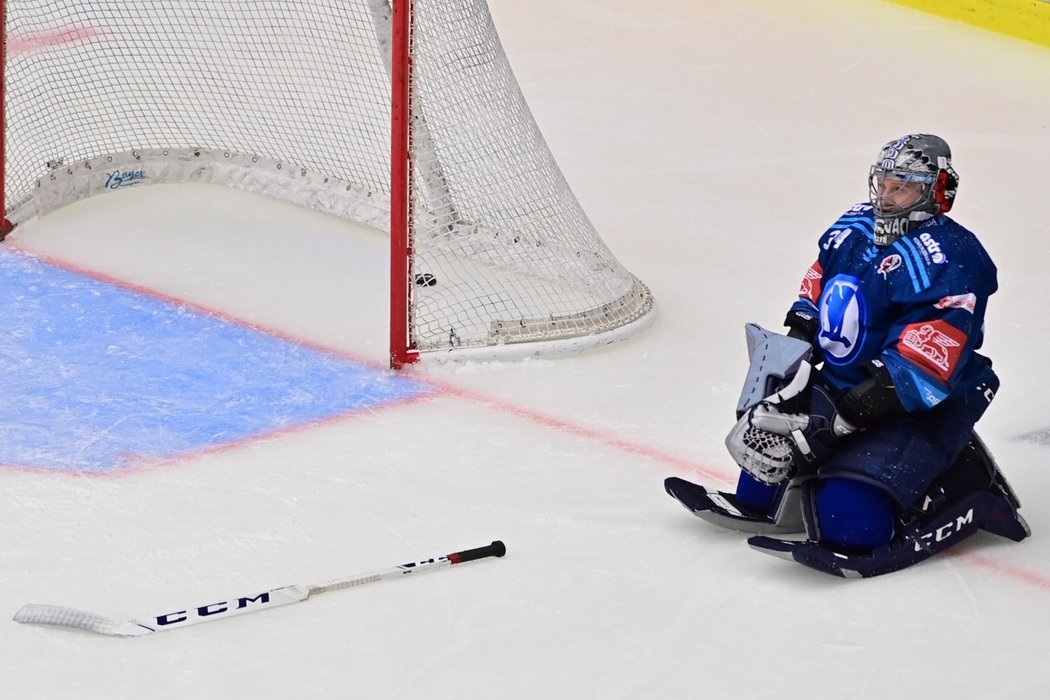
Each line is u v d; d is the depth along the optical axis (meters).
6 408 17.39
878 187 13.93
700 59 34.91
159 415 17.42
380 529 14.90
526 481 16.11
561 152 28.75
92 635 12.73
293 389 18.33
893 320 14.18
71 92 26.53
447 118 20.73
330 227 24.31
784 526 15.10
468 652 12.69
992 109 32.16
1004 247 24.72
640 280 22.16
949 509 14.25
